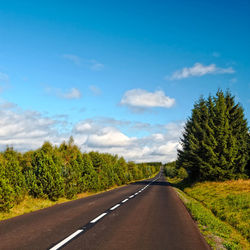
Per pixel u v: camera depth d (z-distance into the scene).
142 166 95.75
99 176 25.06
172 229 7.22
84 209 10.89
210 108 30.91
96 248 5.06
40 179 13.78
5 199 9.57
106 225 7.45
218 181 27.97
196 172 33.56
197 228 7.59
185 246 5.50
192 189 26.59
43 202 12.64
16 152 21.02
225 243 6.21
